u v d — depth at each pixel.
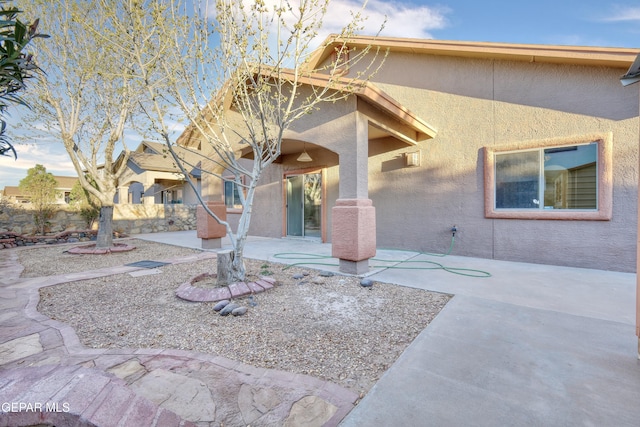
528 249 6.96
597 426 1.96
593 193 6.22
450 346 3.05
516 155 7.06
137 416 1.92
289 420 2.05
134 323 3.72
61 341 3.20
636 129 5.77
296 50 4.71
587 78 6.20
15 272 6.47
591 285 5.12
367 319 3.80
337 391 2.36
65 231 11.59
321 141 6.28
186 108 4.96
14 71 1.68
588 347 2.99
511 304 4.23
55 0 6.90
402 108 6.51
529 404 2.18
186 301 4.54
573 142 6.32
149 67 4.88
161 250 9.48
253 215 13.08
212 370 2.64
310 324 3.66
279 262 7.21
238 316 3.90
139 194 24.31
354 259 5.77
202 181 9.54
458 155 7.84
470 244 7.70
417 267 6.55
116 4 5.16
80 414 1.86
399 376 2.55
